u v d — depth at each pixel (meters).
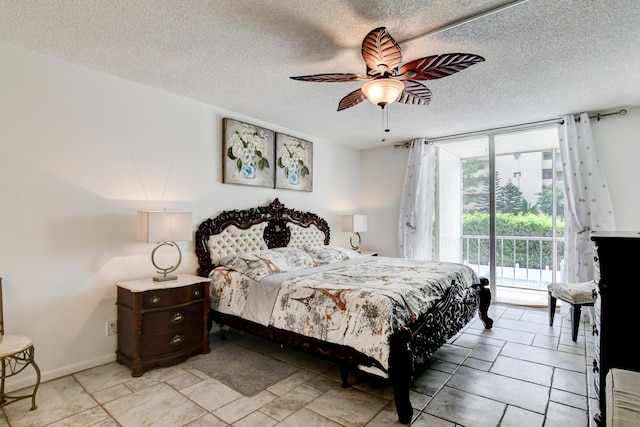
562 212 5.06
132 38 2.28
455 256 5.71
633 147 3.67
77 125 2.67
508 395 2.28
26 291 2.41
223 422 1.96
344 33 2.21
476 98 3.40
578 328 3.43
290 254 3.63
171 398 2.23
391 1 1.87
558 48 2.40
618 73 2.81
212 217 3.64
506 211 5.52
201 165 3.54
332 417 2.02
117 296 2.86
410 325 2.22
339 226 5.47
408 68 2.08
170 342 2.75
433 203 5.30
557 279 5.14
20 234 2.39
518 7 1.92
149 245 3.12
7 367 2.29
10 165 2.35
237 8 1.95
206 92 3.28
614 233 1.98
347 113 3.90
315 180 5.00
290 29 2.16
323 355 2.39
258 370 2.67
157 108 3.18
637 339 1.63
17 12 1.97
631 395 1.24
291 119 4.14
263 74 2.86
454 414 2.05
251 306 2.90
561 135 4.02
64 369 2.57
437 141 5.12
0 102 2.31
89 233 2.74
